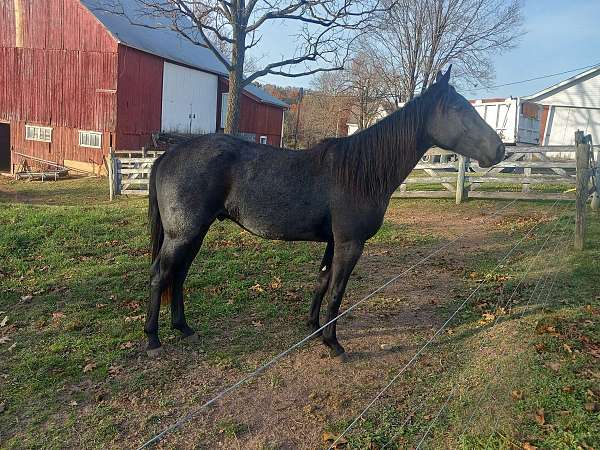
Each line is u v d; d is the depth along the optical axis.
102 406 3.33
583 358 3.51
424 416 3.11
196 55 27.81
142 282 5.65
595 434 2.68
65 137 22.11
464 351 3.96
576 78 24.20
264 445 2.93
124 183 13.46
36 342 4.24
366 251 7.24
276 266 6.34
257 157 3.77
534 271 5.82
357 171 3.60
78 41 21.03
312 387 3.55
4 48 22.41
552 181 10.06
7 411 3.28
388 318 4.74
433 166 11.28
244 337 4.36
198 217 3.75
